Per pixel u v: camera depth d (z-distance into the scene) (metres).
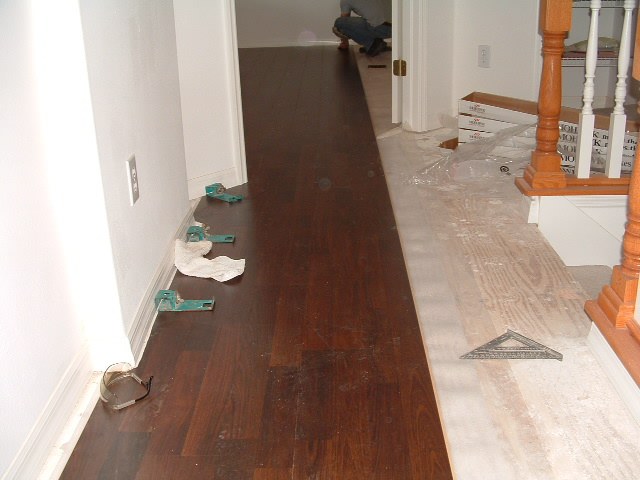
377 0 6.75
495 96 3.54
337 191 3.29
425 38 3.98
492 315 2.14
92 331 1.89
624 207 2.75
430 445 1.62
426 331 2.07
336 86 5.60
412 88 4.10
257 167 3.69
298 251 2.67
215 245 2.74
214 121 3.24
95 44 1.74
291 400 1.79
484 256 2.53
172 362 1.97
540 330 2.05
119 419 1.74
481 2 3.95
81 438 1.68
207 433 1.68
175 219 2.60
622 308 1.74
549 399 1.75
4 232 1.45
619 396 1.74
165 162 2.46
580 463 1.53
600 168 3.01
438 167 3.38
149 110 2.26
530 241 2.64
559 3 2.52
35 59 1.61
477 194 3.13
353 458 1.59
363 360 1.96
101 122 1.77
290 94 5.39
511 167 3.28
